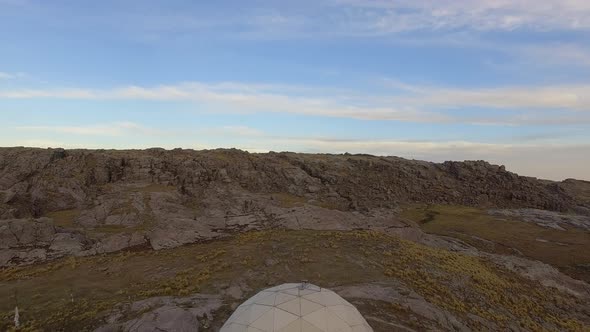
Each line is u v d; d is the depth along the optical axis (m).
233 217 54.56
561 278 44.84
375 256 37.72
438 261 38.88
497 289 35.56
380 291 29.36
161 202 58.19
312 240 42.09
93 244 43.56
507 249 62.03
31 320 25.78
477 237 66.75
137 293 29.94
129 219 52.44
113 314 25.83
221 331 18.19
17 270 35.66
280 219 53.19
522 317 31.44
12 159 64.25
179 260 37.69
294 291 18.83
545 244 65.12
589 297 40.94
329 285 30.73
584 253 61.03
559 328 31.58
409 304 27.66
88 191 59.97
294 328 16.53
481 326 27.59
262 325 16.91
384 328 24.19
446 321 26.48
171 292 29.84
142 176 67.12
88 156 68.88
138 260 38.19
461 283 34.62
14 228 41.56
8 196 51.56
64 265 36.91
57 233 44.12
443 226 72.56
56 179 59.59
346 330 16.88
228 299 28.27
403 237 50.41
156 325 22.94
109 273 34.75
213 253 38.94
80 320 25.22
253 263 35.56
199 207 59.94
